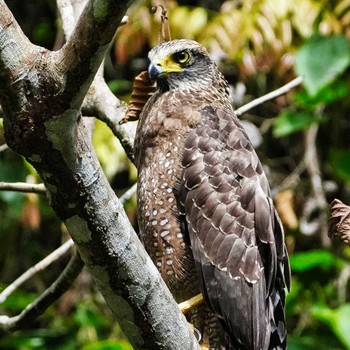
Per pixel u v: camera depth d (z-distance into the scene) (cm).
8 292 1052
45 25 1836
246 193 888
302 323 1543
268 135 1786
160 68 970
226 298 870
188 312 916
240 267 870
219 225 879
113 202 664
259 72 1688
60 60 609
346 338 1284
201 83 984
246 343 870
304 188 1705
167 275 912
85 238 667
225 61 1680
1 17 613
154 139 923
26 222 1625
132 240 676
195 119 924
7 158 1602
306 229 1647
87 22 591
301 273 1546
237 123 944
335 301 1577
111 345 1308
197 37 1576
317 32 1404
